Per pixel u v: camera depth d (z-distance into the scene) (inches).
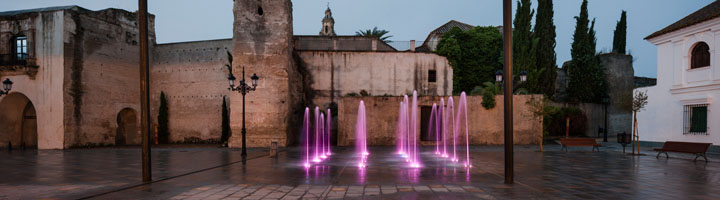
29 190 311.9
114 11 1082.1
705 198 275.7
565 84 1295.5
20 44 997.2
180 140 1152.2
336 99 1087.0
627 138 674.8
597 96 1205.7
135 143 1140.5
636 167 462.6
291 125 979.9
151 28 1182.9
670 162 521.7
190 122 1149.7
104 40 1047.0
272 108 925.8
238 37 933.2
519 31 1101.1
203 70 1150.3
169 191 306.2
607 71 1232.8
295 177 382.0
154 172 426.0
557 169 441.1
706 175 393.4
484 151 740.7
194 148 898.1
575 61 1223.5
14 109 1033.5
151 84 1173.1
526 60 1084.5
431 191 298.7
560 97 1286.9
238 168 464.1
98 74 1025.5
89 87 999.6
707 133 673.0
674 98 743.7
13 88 971.9
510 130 331.0
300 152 738.8
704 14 701.3
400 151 755.4
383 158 599.8
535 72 1080.8
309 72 1085.8
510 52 325.7
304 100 1077.8
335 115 1074.7
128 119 1155.3
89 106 998.4
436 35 1346.0
